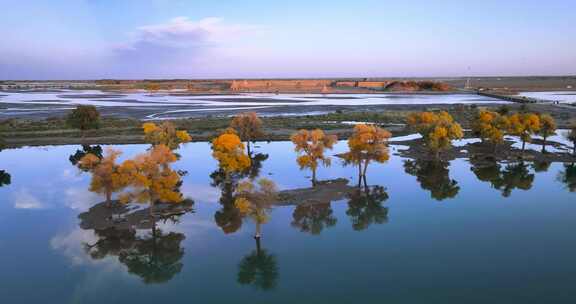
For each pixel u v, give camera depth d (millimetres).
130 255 44969
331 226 52406
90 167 58500
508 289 37156
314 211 57688
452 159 86250
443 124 83938
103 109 198125
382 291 37188
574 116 145750
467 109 177125
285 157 90375
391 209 58469
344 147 102375
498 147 94688
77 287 38625
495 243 47000
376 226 52375
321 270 41375
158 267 42469
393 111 177875
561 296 35875
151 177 52906
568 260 42562
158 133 81812
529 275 39562
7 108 195500
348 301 35688
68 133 119062
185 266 42562
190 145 105125
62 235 49625
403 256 44156
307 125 136875
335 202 61344
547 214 55906
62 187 68125
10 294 37156
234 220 54406
